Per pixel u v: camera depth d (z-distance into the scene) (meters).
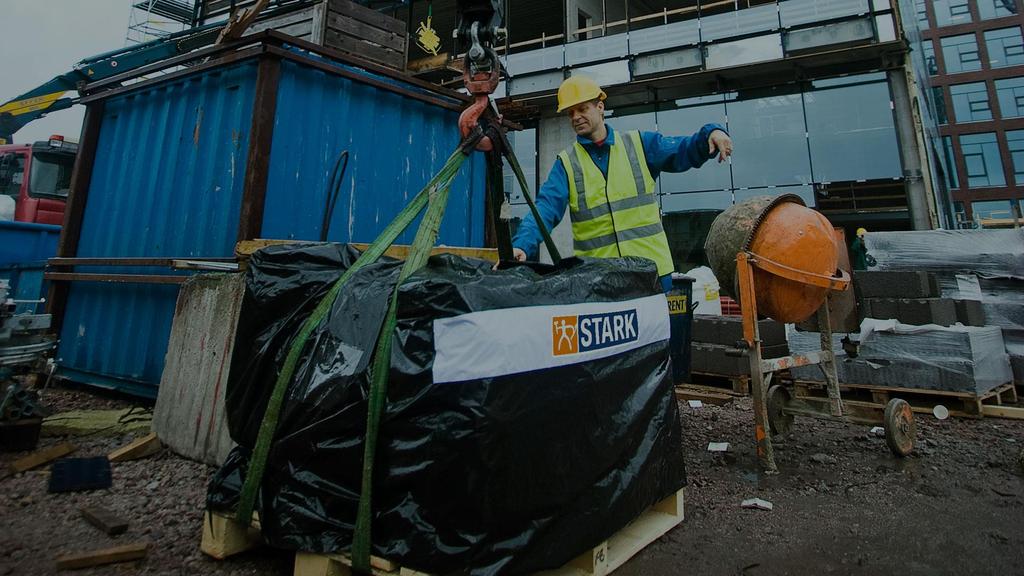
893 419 3.29
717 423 4.23
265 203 3.68
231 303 2.90
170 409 3.13
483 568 1.34
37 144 7.78
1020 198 32.75
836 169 10.55
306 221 3.92
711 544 2.11
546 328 1.50
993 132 33.91
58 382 4.71
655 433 1.97
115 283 4.40
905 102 10.20
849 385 4.69
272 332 1.83
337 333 1.61
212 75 4.15
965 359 4.22
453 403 1.31
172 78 4.34
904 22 12.20
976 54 34.81
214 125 4.03
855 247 7.43
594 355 1.66
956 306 4.97
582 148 3.20
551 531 1.48
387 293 1.63
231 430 1.88
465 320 1.34
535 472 1.42
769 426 3.72
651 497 1.93
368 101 4.42
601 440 1.64
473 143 1.87
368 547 1.37
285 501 1.53
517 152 13.38
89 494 2.46
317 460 1.49
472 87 1.92
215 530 1.84
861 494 2.70
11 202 7.66
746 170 11.27
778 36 10.75
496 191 2.07
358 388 1.45
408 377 1.35
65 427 3.36
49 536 2.04
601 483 1.66
